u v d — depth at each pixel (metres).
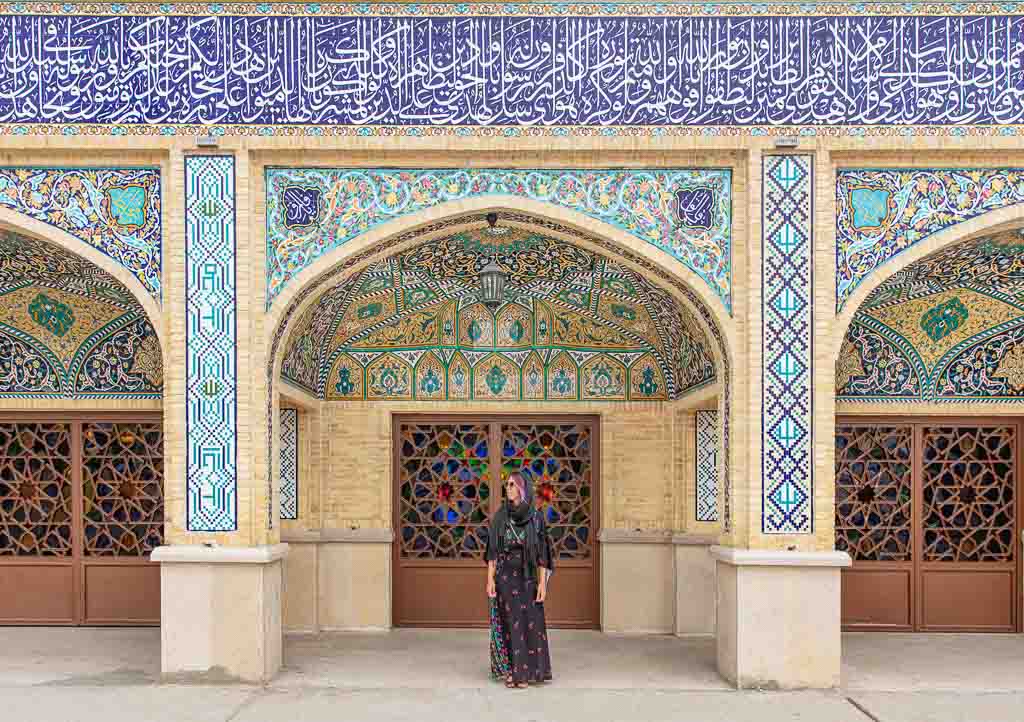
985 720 4.39
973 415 6.30
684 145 4.96
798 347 4.93
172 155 4.95
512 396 6.52
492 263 5.55
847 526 6.40
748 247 4.95
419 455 6.60
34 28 5.00
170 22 5.02
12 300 6.12
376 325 6.47
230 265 4.95
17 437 6.46
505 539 5.05
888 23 4.99
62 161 4.99
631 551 6.43
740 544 4.93
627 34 5.03
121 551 6.46
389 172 5.04
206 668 4.90
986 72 4.95
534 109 5.00
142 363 6.36
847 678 5.13
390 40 5.04
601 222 5.01
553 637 6.23
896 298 5.97
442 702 4.65
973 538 6.39
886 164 4.98
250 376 4.94
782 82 4.99
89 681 5.01
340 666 5.36
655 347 6.46
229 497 4.92
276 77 5.01
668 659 5.59
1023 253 5.46
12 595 6.44
